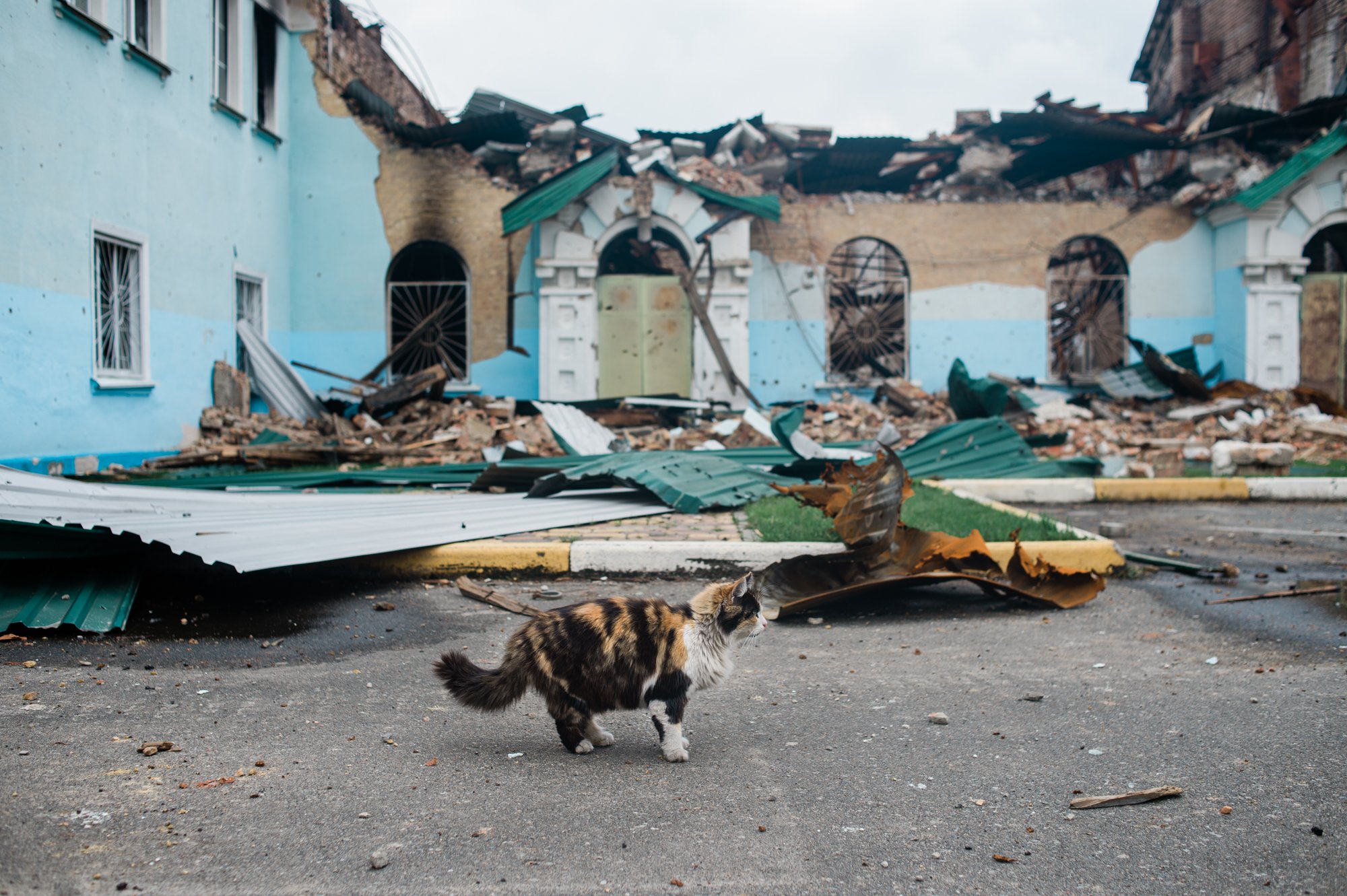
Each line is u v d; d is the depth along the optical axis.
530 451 15.03
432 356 18.94
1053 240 19.88
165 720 3.99
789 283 19.55
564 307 18.28
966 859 2.88
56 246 11.04
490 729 4.07
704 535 7.83
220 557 5.79
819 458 12.06
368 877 2.70
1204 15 27.58
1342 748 3.76
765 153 20.19
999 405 14.95
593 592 6.73
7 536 5.46
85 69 11.56
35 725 3.84
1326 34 22.56
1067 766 3.64
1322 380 19.52
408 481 11.57
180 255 13.91
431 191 18.59
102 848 2.81
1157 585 7.16
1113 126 18.88
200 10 14.48
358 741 3.85
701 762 3.70
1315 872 2.79
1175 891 2.68
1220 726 4.07
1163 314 20.02
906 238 19.72
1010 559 6.97
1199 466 14.63
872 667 5.11
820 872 2.79
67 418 11.26
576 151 19.89
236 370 15.43
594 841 2.97
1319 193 18.95
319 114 18.45
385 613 6.14
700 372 18.52
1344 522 10.16
